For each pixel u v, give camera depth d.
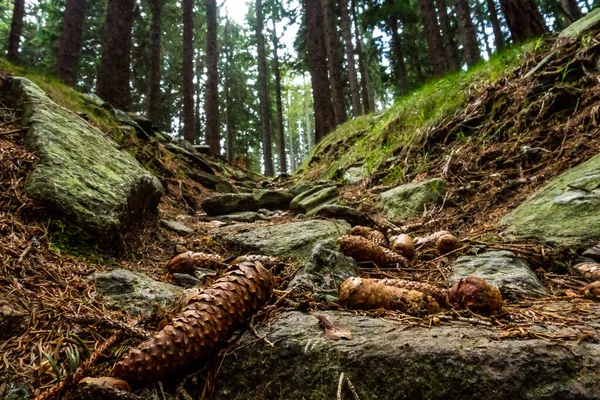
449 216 3.78
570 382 1.03
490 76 5.74
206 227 4.40
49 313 1.67
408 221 4.01
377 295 1.63
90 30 18.31
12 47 9.23
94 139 3.53
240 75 33.59
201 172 7.12
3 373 1.29
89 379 1.19
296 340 1.32
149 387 1.27
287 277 2.25
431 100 6.64
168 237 3.61
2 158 2.71
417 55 20.67
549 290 2.02
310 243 3.12
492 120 4.83
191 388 1.33
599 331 1.28
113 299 1.96
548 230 2.63
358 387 1.13
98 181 2.99
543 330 1.30
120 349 1.47
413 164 5.35
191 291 1.77
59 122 3.38
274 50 30.80
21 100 3.52
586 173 2.92
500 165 4.09
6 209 2.36
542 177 3.47
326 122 13.08
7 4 18.06
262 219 5.10
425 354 1.14
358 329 1.38
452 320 1.48
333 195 5.30
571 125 3.77
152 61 14.94
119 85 8.83
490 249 2.62
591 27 4.68
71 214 2.55
